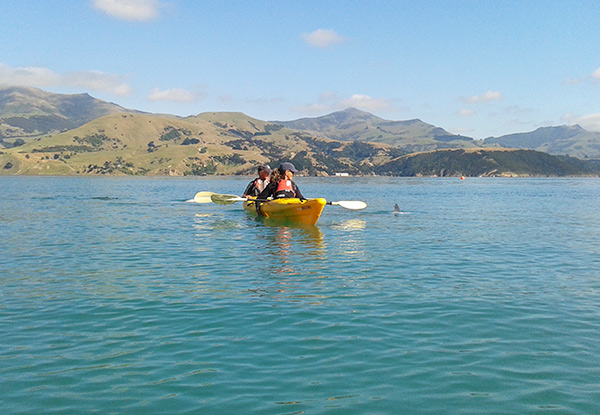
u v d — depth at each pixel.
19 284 12.62
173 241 20.27
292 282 12.89
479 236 22.64
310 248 18.58
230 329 9.06
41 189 84.94
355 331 8.97
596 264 15.75
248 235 22.12
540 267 15.22
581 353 7.93
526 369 7.32
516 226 27.38
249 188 32.50
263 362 7.56
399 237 21.88
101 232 23.11
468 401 6.34
